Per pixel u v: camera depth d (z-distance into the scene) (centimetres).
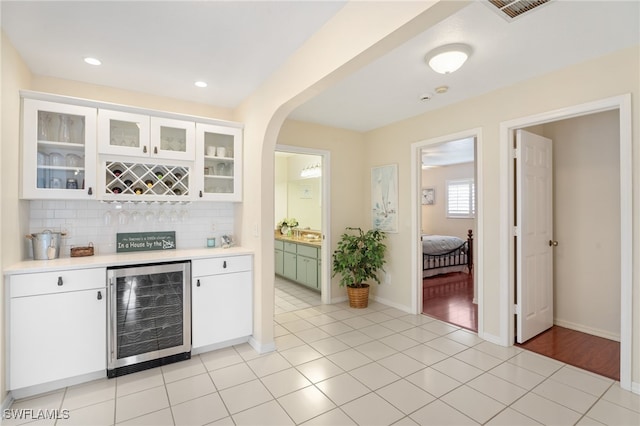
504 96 296
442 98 326
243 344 304
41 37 211
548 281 339
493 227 307
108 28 202
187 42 220
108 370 239
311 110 365
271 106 271
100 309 236
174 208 323
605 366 258
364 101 333
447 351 287
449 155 638
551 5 179
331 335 325
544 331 332
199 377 242
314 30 208
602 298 319
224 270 289
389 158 426
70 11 184
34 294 213
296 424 189
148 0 175
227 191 332
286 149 397
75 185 258
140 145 277
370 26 168
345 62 185
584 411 201
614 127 312
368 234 425
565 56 239
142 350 253
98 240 286
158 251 304
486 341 309
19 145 229
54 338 220
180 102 327
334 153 440
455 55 224
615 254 311
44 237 247
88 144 256
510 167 297
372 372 249
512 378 240
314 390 224
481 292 317
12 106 217
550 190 343
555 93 262
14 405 205
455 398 215
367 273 416
